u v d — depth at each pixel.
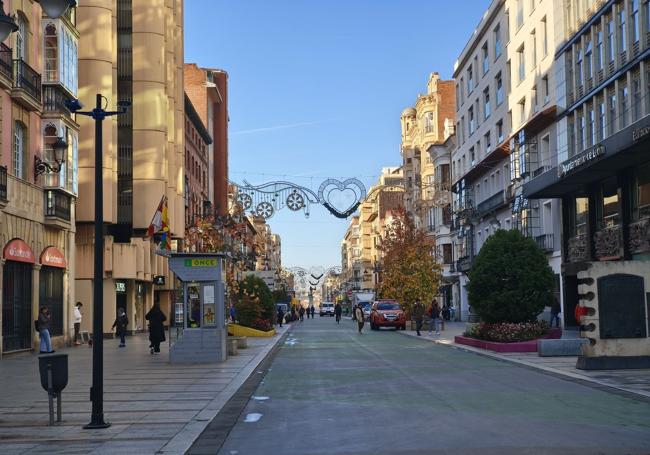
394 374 18.50
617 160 30.69
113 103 41.97
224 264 24.36
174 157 50.94
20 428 10.84
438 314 38.75
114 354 27.39
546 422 10.71
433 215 75.06
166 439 9.80
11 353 26.72
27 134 28.92
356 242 172.12
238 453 8.96
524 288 26.62
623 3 33.50
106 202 40.22
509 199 48.84
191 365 21.67
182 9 55.72
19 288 28.03
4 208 26.05
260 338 37.97
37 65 29.64
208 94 80.12
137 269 43.09
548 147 43.69
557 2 41.31
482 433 9.85
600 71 36.12
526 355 23.88
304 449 9.09
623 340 18.34
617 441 9.20
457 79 67.12
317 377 18.02
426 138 80.12
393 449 8.90
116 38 43.81
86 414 12.16
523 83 47.41
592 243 36.38
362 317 45.94
